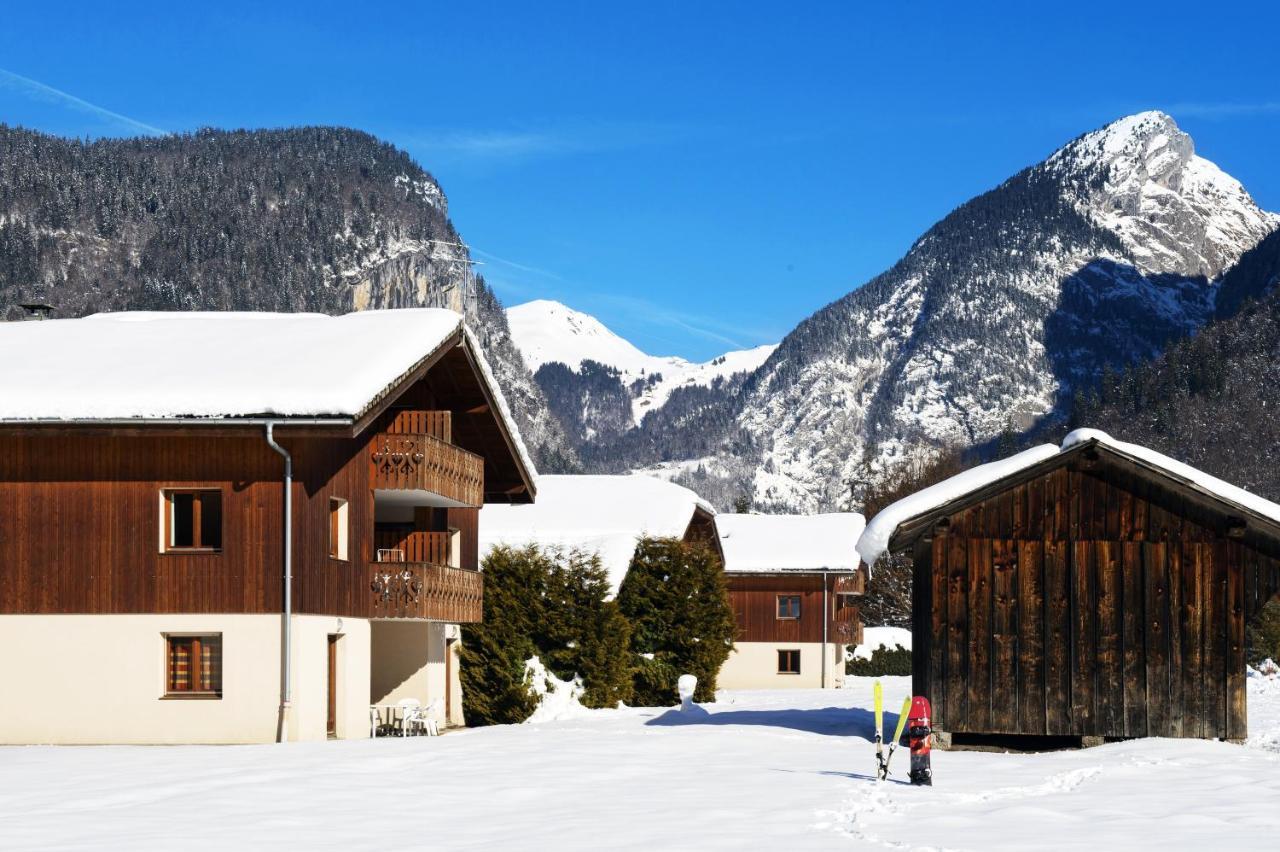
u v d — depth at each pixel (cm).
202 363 3038
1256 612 2639
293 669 2881
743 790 1883
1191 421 18825
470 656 3859
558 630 3978
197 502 2961
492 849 1380
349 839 1462
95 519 2930
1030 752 2662
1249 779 2036
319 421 2812
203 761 2281
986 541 2697
